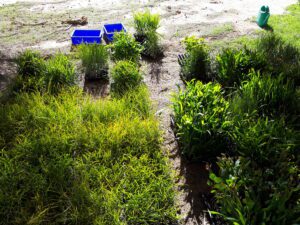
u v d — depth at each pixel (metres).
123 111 3.58
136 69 4.30
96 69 4.46
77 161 2.90
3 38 5.78
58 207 2.51
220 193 2.43
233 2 8.15
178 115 3.25
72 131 3.23
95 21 6.63
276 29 6.34
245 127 2.86
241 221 1.93
